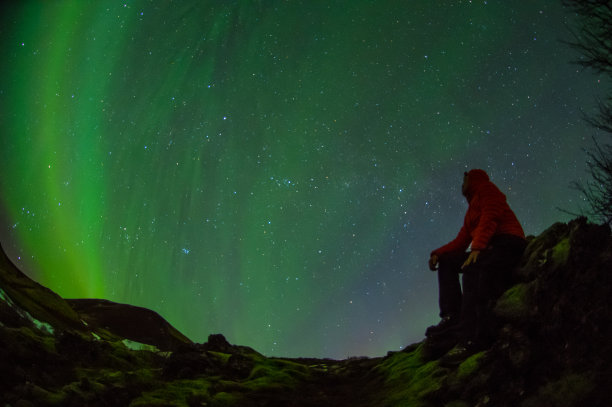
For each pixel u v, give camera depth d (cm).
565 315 310
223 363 491
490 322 363
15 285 520
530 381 308
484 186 415
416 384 388
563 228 370
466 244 435
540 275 335
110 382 396
